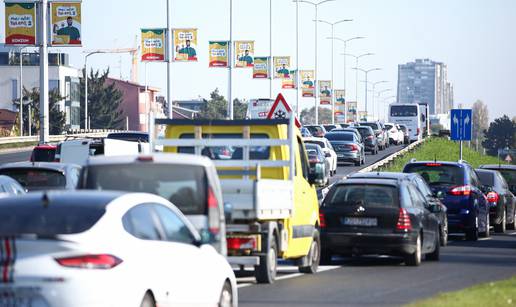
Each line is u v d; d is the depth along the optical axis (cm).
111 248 2556
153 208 2836
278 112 6625
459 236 7406
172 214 2931
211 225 3325
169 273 2762
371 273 4722
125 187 3325
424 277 4538
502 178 8325
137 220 2728
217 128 4469
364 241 4997
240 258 4106
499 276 4575
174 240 2881
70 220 2580
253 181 3966
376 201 5031
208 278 2981
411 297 3797
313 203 4831
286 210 4328
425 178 6919
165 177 3338
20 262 2447
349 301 3678
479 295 3553
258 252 4150
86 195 2716
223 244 3375
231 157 4434
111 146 8381
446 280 4409
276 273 4731
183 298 2838
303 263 4709
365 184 5106
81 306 2447
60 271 2439
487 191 7581
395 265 5144
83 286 2452
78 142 8619
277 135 4450
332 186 5172
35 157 9956
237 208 3969
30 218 2584
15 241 2456
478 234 7419
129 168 3334
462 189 6844
